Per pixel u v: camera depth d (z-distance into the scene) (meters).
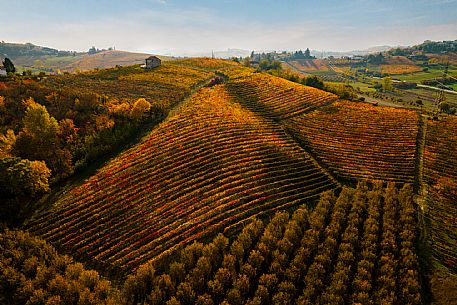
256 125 79.75
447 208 51.41
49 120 63.75
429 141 74.12
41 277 36.38
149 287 36.16
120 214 49.53
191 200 50.97
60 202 53.31
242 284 34.56
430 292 36.00
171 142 69.19
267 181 55.50
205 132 72.81
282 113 91.69
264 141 70.44
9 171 50.09
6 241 41.78
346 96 116.62
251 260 37.88
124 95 102.25
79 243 44.44
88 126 75.19
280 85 118.81
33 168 52.53
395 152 69.38
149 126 80.00
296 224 42.84
